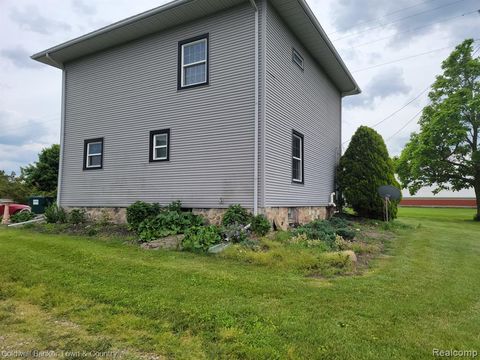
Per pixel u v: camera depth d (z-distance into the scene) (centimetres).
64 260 568
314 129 1119
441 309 358
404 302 375
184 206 870
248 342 277
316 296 388
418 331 301
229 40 833
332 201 1243
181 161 886
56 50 1076
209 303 362
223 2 813
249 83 798
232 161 807
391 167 1261
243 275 474
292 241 680
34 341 283
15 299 390
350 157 1254
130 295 389
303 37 985
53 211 1088
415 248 762
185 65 909
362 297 389
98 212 1039
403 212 2609
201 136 859
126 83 1009
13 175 2373
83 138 1098
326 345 272
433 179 2120
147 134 956
